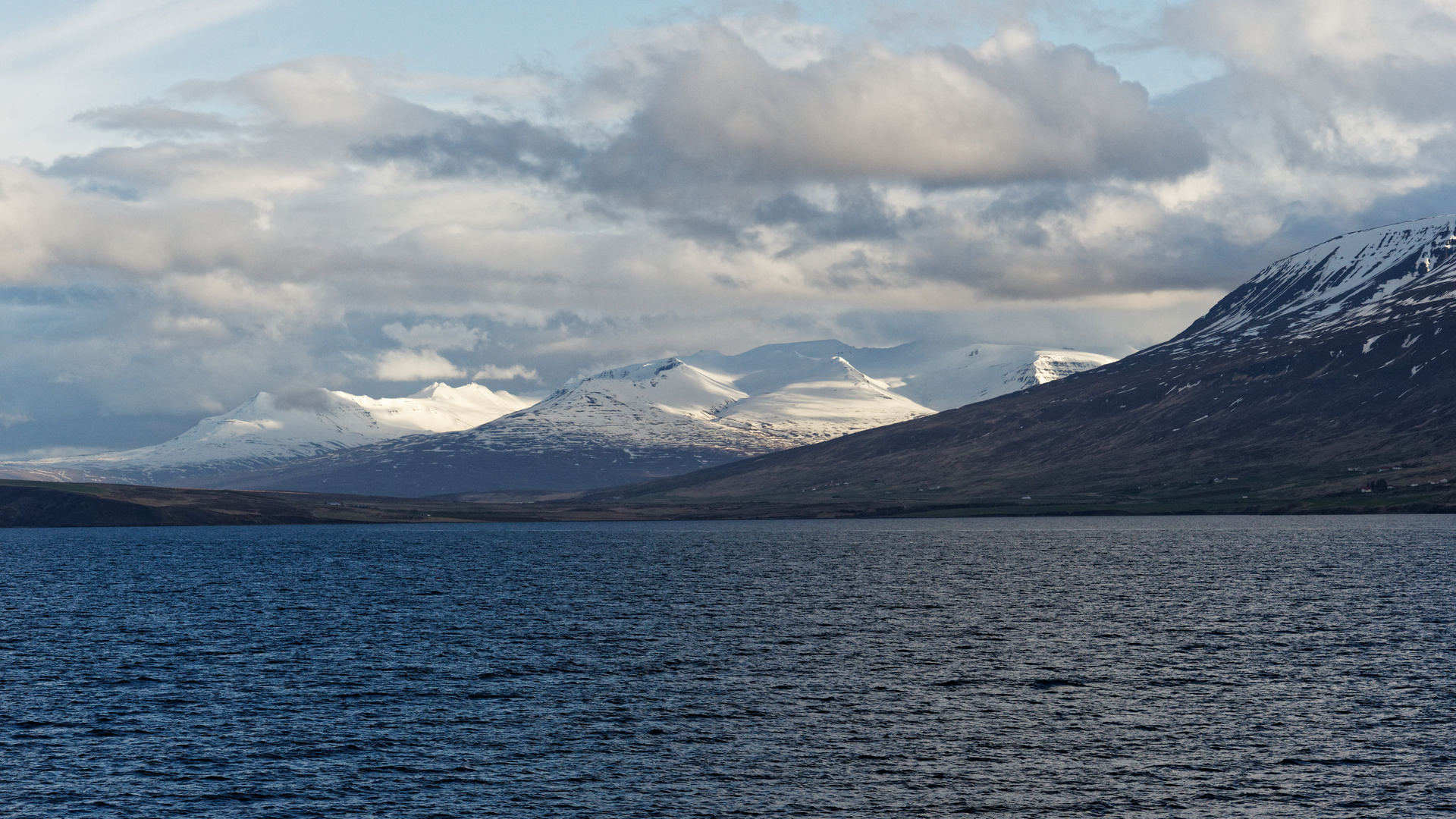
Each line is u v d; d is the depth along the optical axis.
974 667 83.25
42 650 92.50
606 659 87.38
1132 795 53.28
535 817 50.75
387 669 83.31
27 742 62.38
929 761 58.88
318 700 72.81
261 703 71.88
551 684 77.69
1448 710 67.88
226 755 60.00
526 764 58.56
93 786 54.88
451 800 52.94
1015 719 67.19
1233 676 78.94
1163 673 80.44
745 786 54.88
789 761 58.81
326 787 54.81
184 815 50.91
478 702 72.06
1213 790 53.78
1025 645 93.06
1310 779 55.22
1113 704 70.81
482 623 108.62
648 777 56.22
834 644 94.56
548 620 110.69
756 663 85.62
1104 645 92.56
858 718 67.62
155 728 65.44
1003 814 51.00
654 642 95.81
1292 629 99.12
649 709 70.06
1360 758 58.47
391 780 55.78
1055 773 56.66
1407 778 55.09
